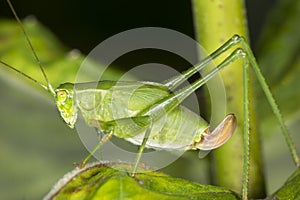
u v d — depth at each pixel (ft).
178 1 0.81
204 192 0.55
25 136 0.67
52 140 0.67
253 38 0.81
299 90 0.70
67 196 0.54
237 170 0.61
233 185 0.61
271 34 0.74
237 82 0.60
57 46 0.72
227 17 0.60
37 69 0.69
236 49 0.60
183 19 0.81
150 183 0.54
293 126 0.68
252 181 0.61
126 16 0.82
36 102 0.67
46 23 0.82
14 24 0.73
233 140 0.61
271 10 0.76
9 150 0.66
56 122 0.67
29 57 0.70
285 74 0.71
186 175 0.67
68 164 0.67
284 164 0.67
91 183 0.54
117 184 0.53
